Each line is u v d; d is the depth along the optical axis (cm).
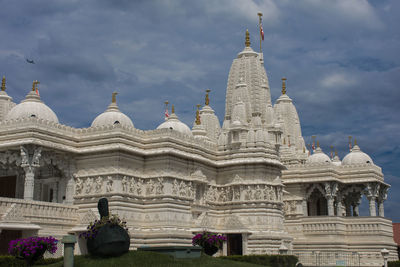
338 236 6788
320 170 8081
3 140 5309
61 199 5609
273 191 6469
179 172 5803
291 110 10212
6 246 4566
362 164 8250
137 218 5456
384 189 8762
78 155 5638
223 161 6619
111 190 5306
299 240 6931
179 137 5947
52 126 5466
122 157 5453
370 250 6750
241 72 7262
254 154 6519
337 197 8394
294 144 10000
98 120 6191
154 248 3600
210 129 8862
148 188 5612
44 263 3884
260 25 8562
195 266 3356
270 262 5075
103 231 3350
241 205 6350
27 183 5062
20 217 4562
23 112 5756
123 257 3350
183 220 5656
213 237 4731
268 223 6266
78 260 3344
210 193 6412
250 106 6994
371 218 6869
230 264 3575
